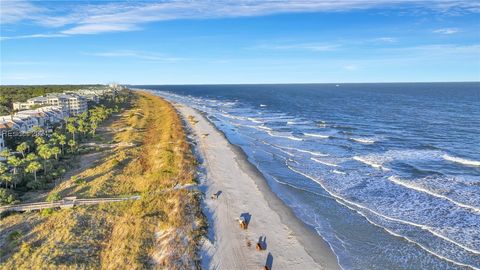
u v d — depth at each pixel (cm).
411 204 4897
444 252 3725
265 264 3600
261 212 4772
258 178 6128
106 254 3700
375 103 19550
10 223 4375
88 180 5891
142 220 4328
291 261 3659
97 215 4556
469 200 4938
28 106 14012
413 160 7044
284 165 6931
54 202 4847
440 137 9344
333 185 5734
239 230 4278
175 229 4112
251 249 3872
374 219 4500
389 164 6781
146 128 11162
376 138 9375
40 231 4153
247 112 16400
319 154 7700
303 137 9712
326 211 4788
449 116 13262
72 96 15300
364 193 5356
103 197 5144
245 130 11088
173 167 6462
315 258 3706
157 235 4050
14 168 5919
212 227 4338
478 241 3888
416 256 3688
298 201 5144
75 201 4888
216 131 10731
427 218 4466
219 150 8169
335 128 11188
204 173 6369
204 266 3553
